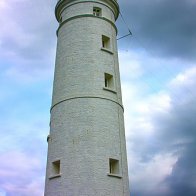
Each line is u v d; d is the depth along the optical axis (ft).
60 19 117.29
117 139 91.76
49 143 95.50
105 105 93.91
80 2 110.22
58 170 89.92
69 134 89.51
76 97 93.91
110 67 101.76
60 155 88.28
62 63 102.73
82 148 86.22
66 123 91.66
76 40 103.35
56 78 103.14
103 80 97.66
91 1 110.52
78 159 84.99
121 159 90.17
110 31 109.40
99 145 87.10
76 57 100.37
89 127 89.04
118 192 84.28
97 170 83.46
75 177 82.94
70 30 106.42
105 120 91.66
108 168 85.30
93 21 106.52
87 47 101.35
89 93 94.02
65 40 106.22
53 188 85.66
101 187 81.76
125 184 87.92
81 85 95.45
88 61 98.99
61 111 94.63
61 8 115.44
